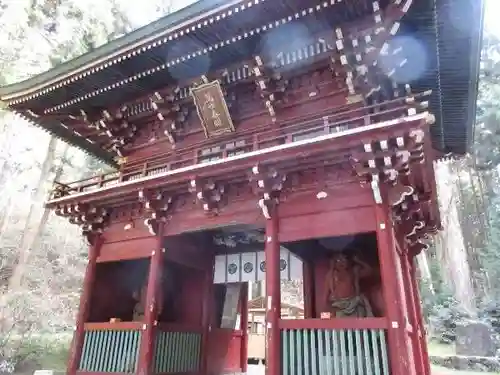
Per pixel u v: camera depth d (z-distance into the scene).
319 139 8.61
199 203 11.19
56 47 28.44
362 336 8.06
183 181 10.72
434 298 32.41
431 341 28.77
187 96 12.78
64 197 12.59
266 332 8.77
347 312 9.77
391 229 8.52
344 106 10.54
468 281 32.78
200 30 10.53
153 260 11.63
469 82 11.57
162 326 11.56
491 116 32.81
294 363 8.41
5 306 22.92
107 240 13.05
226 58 11.57
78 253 35.06
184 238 13.10
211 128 12.29
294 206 9.77
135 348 10.97
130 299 14.41
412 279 13.76
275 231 9.70
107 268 13.91
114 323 11.70
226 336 14.46
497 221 35.09
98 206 12.83
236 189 10.93
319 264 12.13
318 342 8.37
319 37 10.23
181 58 11.53
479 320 26.89
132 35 11.20
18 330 22.97
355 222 8.88
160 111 12.99
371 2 8.91
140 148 14.24
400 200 8.72
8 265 29.22
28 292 25.20
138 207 12.62
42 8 28.03
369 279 11.34
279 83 11.35
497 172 37.06
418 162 8.62
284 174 9.78
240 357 15.03
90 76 12.49
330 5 9.19
